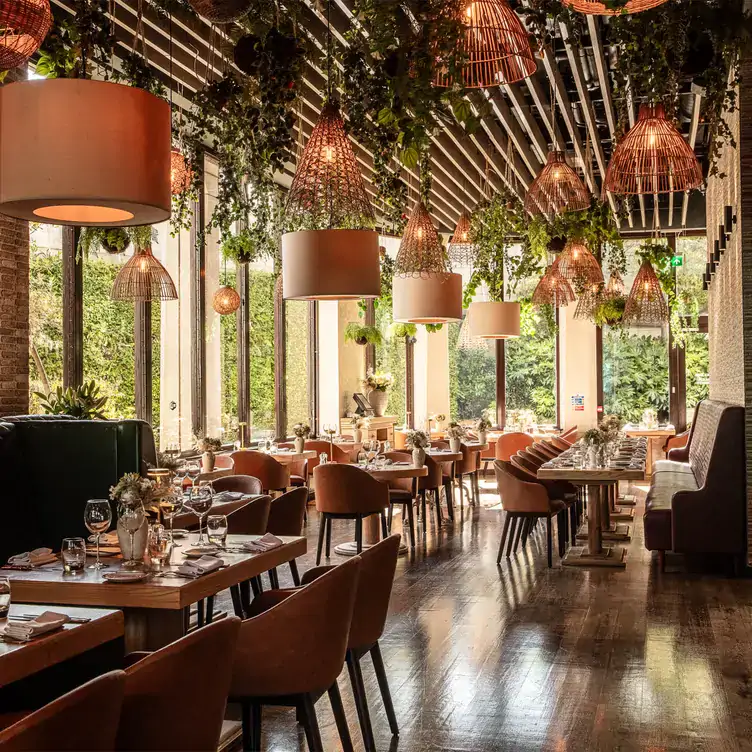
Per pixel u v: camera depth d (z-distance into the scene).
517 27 3.91
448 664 5.18
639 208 15.16
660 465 12.45
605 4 3.67
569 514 10.52
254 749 3.38
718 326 11.59
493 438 16.06
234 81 5.91
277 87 4.90
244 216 8.65
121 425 5.73
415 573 7.79
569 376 16.06
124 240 7.46
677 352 15.91
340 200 4.84
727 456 7.69
